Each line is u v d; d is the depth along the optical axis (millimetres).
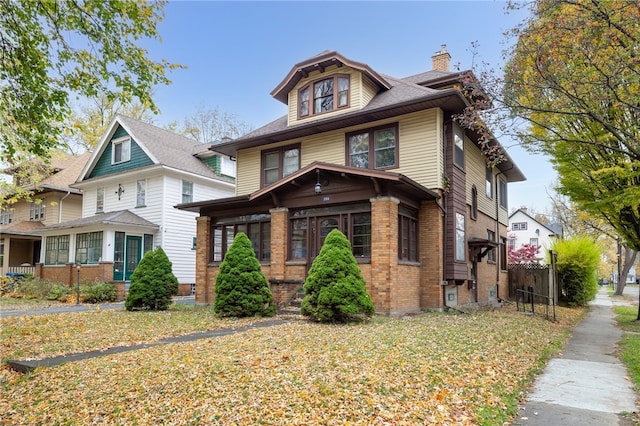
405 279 12852
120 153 24062
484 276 18156
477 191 17344
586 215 15781
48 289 19375
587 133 11820
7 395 5750
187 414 4750
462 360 6918
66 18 7547
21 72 7602
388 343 7797
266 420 4512
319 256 11422
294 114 16984
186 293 22656
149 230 21641
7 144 8492
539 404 5418
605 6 7832
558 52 8625
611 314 17328
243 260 12812
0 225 29922
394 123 14594
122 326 10680
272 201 14883
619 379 6625
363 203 12961
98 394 5512
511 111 9570
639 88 8578
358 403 4926
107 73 8242
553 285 14391
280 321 11352
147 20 8125
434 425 4465
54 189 25453
